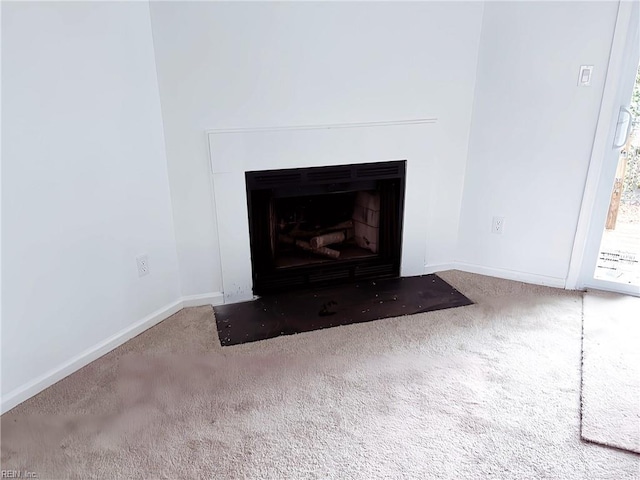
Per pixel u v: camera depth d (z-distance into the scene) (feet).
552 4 7.81
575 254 8.90
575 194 8.61
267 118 7.89
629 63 7.67
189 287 8.54
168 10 6.97
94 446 5.37
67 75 6.06
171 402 6.09
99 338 7.14
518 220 9.21
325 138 8.25
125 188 7.13
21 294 5.98
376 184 9.09
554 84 8.20
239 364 6.87
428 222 9.53
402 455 5.18
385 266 9.68
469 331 7.66
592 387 6.26
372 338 7.51
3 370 5.92
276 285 9.09
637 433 5.46
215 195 8.04
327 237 9.75
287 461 5.14
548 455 5.17
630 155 8.21
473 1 8.21
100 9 6.31
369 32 7.93
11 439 5.48
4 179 5.57
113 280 7.20
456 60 8.54
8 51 5.39
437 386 6.31
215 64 7.38
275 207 9.21
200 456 5.22
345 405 5.98
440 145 9.07
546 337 7.45
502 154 8.96
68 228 6.40
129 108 6.95
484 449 5.25
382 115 8.49
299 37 7.62
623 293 8.85
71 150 6.27
